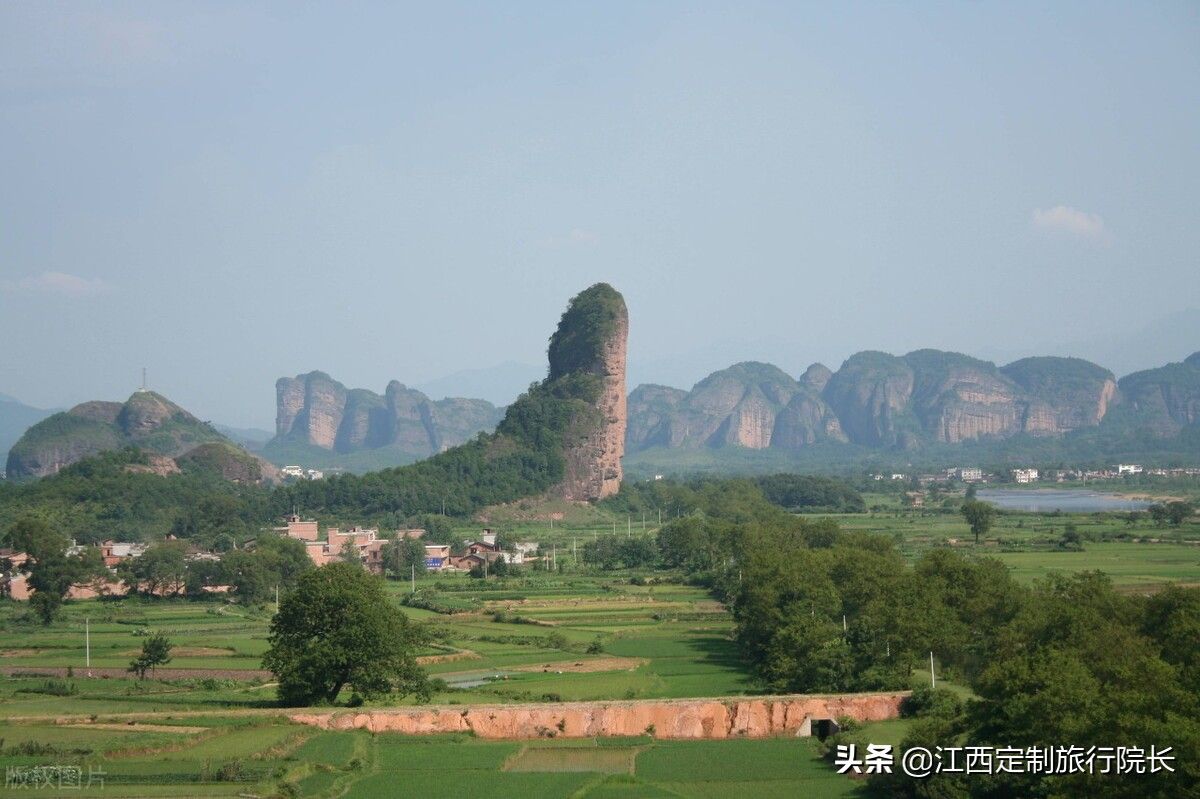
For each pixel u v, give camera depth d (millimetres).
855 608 194750
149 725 136250
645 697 160375
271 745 126250
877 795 114438
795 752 134250
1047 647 138875
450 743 137500
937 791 107812
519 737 142875
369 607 153125
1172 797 91375
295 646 153375
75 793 108062
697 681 177625
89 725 136500
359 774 120125
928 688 155000
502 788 115375
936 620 170500
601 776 120938
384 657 152625
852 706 151375
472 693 163750
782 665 169000
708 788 117875
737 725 148625
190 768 116188
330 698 155000
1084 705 105875
